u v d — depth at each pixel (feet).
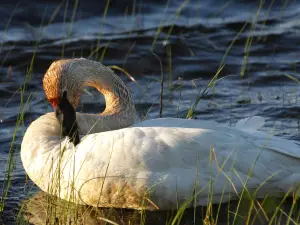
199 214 35.63
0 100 52.47
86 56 61.00
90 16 68.44
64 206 36.06
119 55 60.85
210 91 53.42
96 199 36.29
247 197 35.81
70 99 40.29
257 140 36.32
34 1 68.95
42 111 50.39
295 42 63.16
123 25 66.90
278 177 35.53
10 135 46.01
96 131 40.29
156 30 65.77
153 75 57.77
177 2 72.02
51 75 39.37
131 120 42.09
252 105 50.01
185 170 35.19
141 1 71.20
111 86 42.01
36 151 37.81
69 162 36.42
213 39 64.13
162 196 35.22
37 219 35.70
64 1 69.51
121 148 35.68
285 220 34.78
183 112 49.24
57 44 62.64
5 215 36.09
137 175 35.14
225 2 72.23
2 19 66.69
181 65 59.21
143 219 35.50
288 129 45.27
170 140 35.73
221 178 35.22
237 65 58.75
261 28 66.39
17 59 59.93
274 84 54.54
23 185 39.58
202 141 35.76
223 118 47.70
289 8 71.46
